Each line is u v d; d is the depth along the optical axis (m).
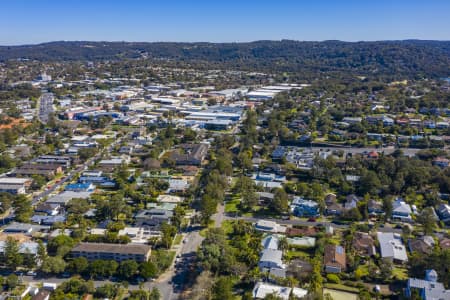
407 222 185.25
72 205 188.75
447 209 190.12
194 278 139.75
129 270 138.25
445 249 150.88
